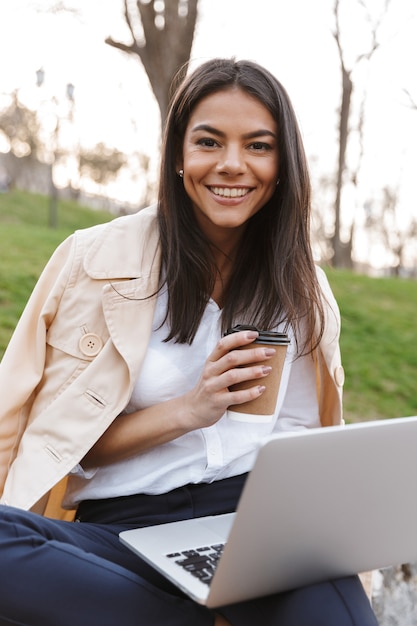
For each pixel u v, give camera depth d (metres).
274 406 1.54
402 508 1.33
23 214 17.97
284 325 1.81
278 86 1.70
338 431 1.17
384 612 2.34
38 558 1.32
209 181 1.67
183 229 1.74
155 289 1.71
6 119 20.91
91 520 1.69
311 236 1.81
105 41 8.00
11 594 1.30
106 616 1.30
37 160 24.33
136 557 1.55
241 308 1.76
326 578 1.34
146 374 1.68
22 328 1.74
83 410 1.65
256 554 1.20
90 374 1.66
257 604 1.36
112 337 1.66
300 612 1.28
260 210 1.79
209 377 1.52
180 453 1.68
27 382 1.71
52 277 1.76
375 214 21.92
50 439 1.66
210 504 1.67
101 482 1.69
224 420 1.72
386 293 8.84
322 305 1.81
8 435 1.73
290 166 1.71
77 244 1.75
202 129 1.66
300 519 1.21
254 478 1.12
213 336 1.74
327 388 1.93
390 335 7.14
